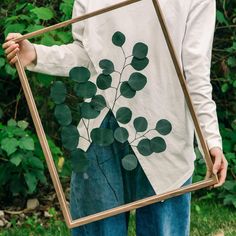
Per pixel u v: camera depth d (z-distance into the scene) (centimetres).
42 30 258
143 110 263
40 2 484
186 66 261
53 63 274
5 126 454
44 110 427
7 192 495
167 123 263
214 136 257
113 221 271
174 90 261
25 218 472
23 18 447
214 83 527
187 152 264
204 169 461
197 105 259
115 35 262
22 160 457
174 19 260
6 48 259
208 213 472
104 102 266
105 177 267
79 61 275
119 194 269
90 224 272
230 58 505
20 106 509
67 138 265
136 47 262
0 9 479
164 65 261
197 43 261
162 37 260
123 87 264
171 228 272
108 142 266
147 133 264
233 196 483
